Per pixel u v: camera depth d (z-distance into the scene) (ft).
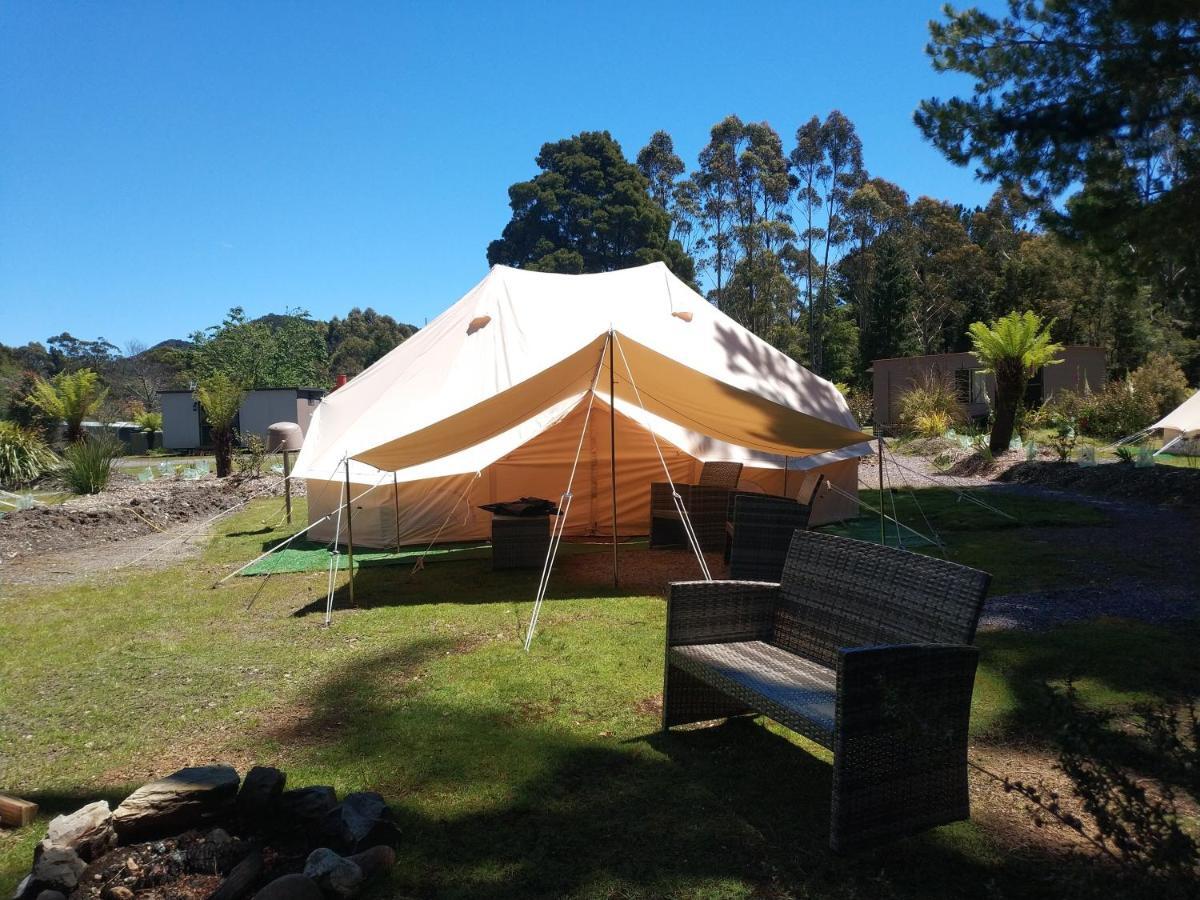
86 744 11.03
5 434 47.47
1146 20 22.94
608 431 28.43
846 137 169.07
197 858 7.46
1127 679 12.64
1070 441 46.52
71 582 22.24
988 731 10.82
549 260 154.92
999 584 19.67
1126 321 101.40
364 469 25.25
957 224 152.05
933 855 7.73
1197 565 21.18
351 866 7.14
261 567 23.70
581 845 7.99
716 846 7.93
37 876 7.11
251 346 132.46
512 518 22.77
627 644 15.01
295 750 10.53
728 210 172.24
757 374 26.68
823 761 9.85
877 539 26.27
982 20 26.94
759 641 10.83
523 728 11.00
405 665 14.06
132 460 88.28
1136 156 25.55
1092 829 8.13
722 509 25.70
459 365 24.66
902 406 68.95
